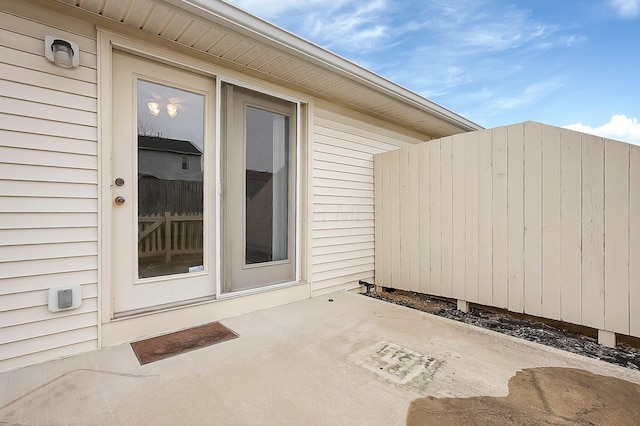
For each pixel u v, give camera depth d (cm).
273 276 333
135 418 144
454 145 347
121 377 179
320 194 375
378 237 437
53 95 201
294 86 338
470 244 333
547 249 280
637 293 237
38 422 140
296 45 266
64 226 205
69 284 206
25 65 192
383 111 425
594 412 151
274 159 333
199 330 252
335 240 393
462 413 149
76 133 209
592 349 251
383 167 429
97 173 217
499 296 310
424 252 378
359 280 423
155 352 211
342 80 327
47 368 188
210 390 167
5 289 186
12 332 187
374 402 158
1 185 186
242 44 254
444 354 215
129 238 237
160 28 229
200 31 234
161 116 255
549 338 276
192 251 272
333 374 186
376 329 261
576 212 264
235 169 298
